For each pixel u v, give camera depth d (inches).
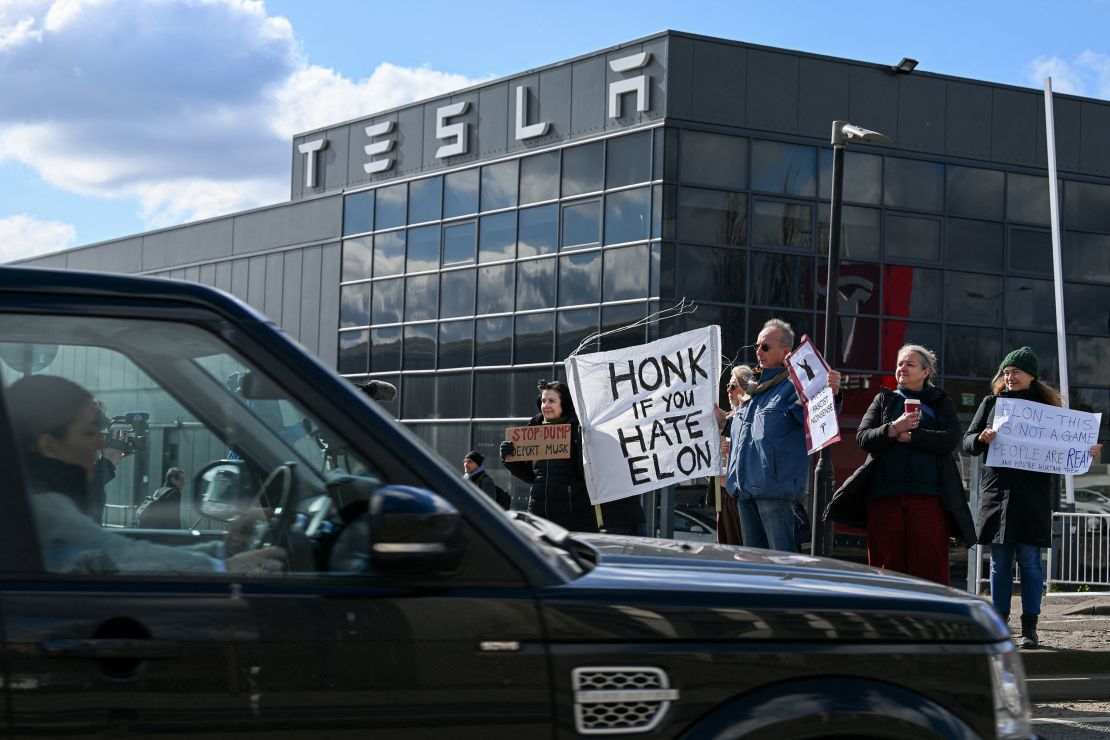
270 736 101.9
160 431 110.3
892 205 1203.2
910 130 1211.2
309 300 1517.0
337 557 108.3
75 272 110.0
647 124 1129.4
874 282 1194.6
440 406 1334.9
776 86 1154.7
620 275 1148.5
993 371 1248.8
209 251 1675.7
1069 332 1283.2
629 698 108.3
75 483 107.3
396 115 1402.6
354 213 1455.5
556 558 116.0
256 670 102.3
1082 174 1290.6
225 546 108.7
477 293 1298.0
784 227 1155.9
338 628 104.3
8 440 105.8
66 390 108.2
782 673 111.9
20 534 103.7
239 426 111.4
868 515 332.8
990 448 357.1
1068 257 1285.7
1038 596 358.3
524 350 1244.5
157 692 100.3
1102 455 1283.2
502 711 105.8
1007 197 1256.2
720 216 1131.3
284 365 111.7
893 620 116.7
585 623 108.8
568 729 107.0
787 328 345.7
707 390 403.5
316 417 111.1
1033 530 355.6
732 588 115.3
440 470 111.6
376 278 1422.2
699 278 1122.0
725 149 1135.6
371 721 103.7
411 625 105.5
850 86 1184.2
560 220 1210.6
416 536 104.2
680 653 109.9
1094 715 300.0
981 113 1245.7
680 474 403.5
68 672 99.1
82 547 105.2
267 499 110.9
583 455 409.7
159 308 110.0
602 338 1161.4
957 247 1231.5
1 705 97.7
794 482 338.0
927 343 1216.2
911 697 114.1
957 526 328.5
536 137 1238.9
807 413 344.2
